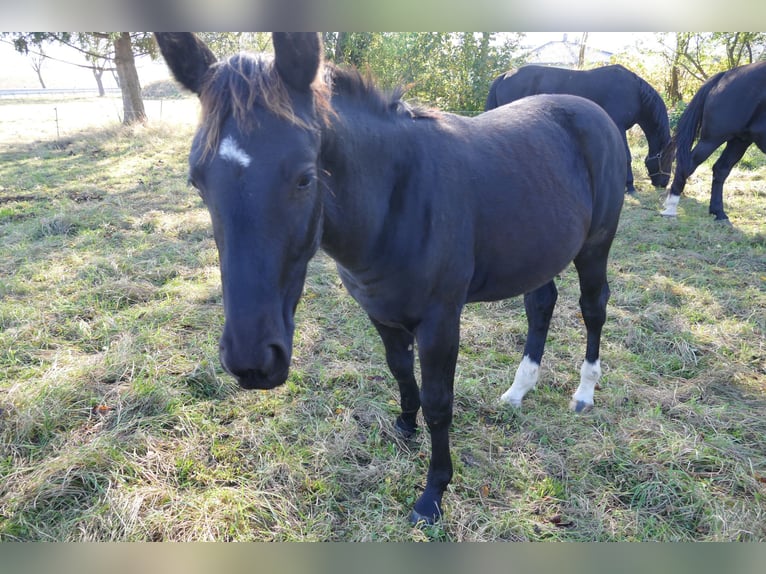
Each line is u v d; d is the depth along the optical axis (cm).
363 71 186
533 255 227
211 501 220
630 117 754
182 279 435
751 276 444
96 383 295
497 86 877
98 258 458
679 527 214
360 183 168
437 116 211
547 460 249
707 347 341
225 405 286
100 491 226
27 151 1086
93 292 402
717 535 207
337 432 265
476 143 216
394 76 1226
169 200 670
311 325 370
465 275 202
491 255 216
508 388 305
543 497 230
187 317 370
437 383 202
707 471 242
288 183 128
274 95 129
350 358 334
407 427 267
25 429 255
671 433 259
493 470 243
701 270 459
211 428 264
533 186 224
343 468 242
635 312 391
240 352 125
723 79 561
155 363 312
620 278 445
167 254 488
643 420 271
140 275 439
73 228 552
